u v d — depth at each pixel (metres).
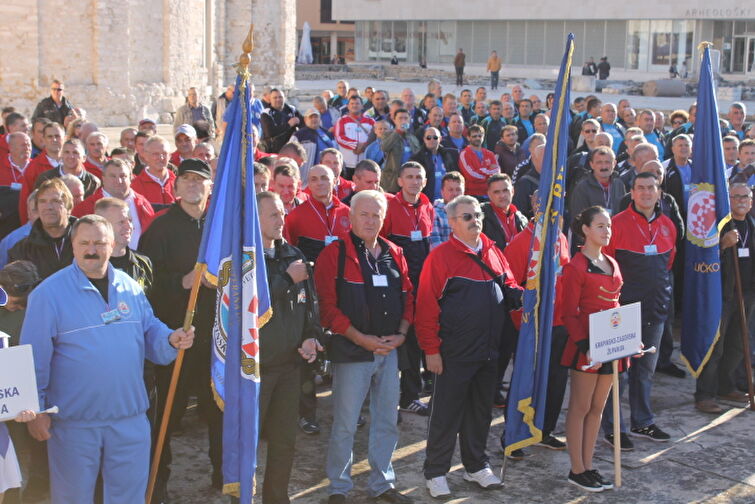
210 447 6.12
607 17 55.16
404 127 11.38
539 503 6.09
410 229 7.62
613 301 6.28
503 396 8.09
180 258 5.98
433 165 10.77
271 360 5.39
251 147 5.08
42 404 4.59
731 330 8.15
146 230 6.07
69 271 4.72
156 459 5.14
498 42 61.03
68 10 23.44
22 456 6.55
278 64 35.88
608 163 8.89
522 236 6.98
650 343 7.16
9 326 5.45
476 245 6.14
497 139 15.25
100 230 4.66
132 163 9.26
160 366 6.10
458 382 6.04
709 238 7.84
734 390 8.23
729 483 6.46
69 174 7.89
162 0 26.05
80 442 4.69
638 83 47.25
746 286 8.22
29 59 22.97
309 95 37.47
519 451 6.84
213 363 5.19
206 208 6.15
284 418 5.57
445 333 6.02
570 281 6.26
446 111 15.23
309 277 5.63
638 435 7.28
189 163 6.09
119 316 4.76
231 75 34.69
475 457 6.30
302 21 79.88
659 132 13.69
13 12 22.59
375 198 5.92
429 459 6.16
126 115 24.70
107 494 4.83
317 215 7.30
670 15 52.72
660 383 8.68
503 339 7.29
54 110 15.84
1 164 9.30
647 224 7.17
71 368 4.64
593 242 6.29
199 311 5.93
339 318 5.77
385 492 6.00
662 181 8.80
